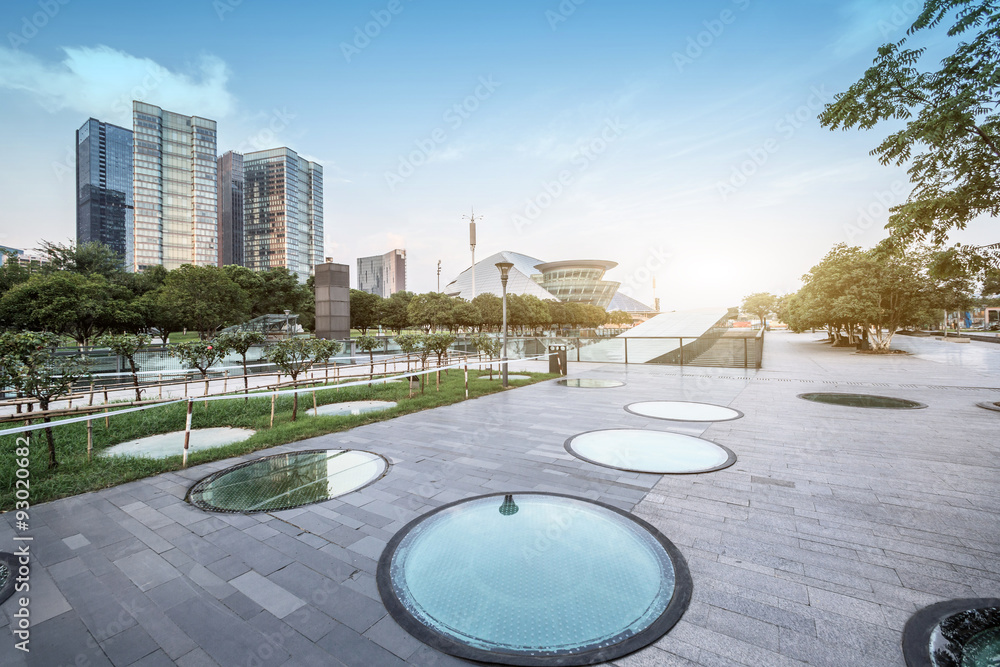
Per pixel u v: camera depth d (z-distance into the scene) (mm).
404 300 56156
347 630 2365
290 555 3158
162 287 32312
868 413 7637
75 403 9336
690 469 4895
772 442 5941
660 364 17500
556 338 23406
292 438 6309
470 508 3908
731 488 4324
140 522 3701
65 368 6277
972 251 6887
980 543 3176
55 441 6305
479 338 16641
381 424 7285
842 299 20125
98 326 26344
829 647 2172
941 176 6562
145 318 28359
